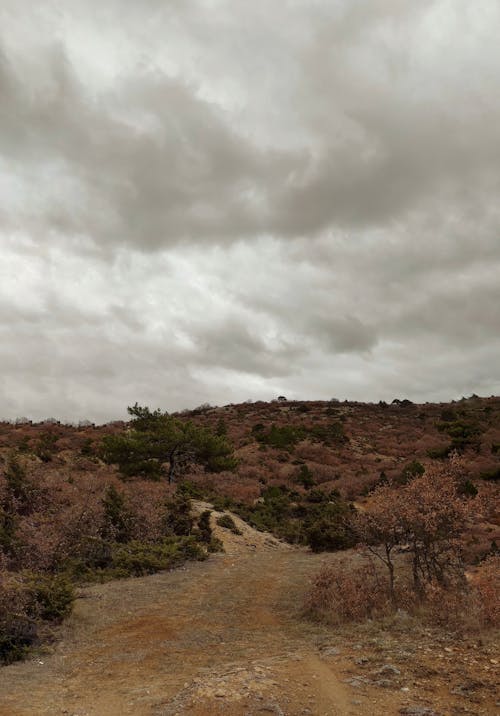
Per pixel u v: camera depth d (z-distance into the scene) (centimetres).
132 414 3294
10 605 952
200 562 1842
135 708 607
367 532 1101
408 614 958
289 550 2302
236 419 7919
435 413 7950
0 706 641
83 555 1658
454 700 562
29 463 2509
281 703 571
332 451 5450
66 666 815
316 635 920
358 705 562
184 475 3553
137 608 1194
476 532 1958
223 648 878
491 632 796
